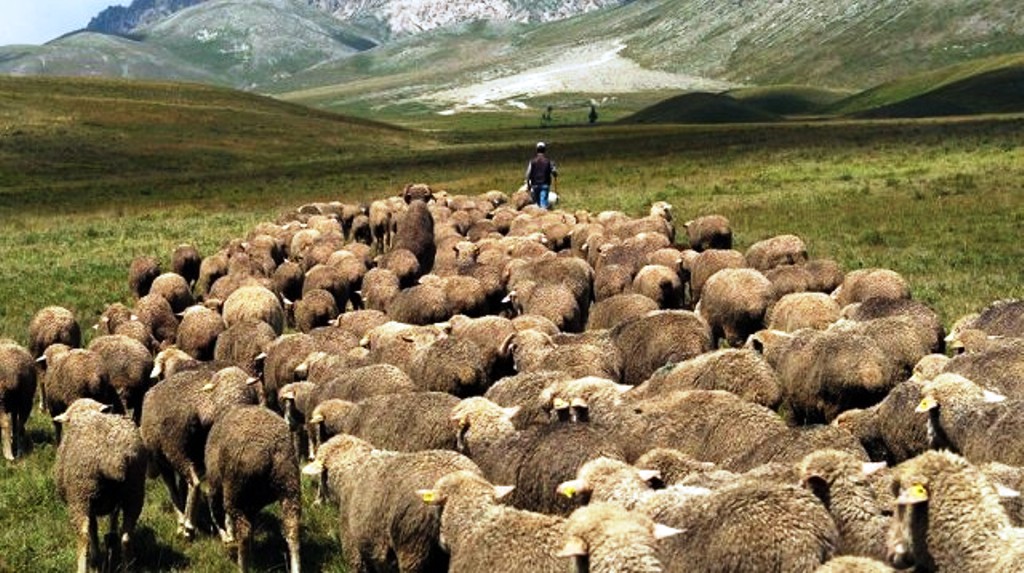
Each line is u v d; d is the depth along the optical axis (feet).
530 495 40.06
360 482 40.47
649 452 38.73
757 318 66.74
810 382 50.90
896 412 44.32
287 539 42.27
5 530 47.21
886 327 53.98
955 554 31.19
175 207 193.16
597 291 77.71
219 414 46.32
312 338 61.11
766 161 190.19
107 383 56.85
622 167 205.67
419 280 81.30
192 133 335.47
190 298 83.46
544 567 31.81
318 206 134.72
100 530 47.52
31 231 159.74
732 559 30.78
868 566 26.18
